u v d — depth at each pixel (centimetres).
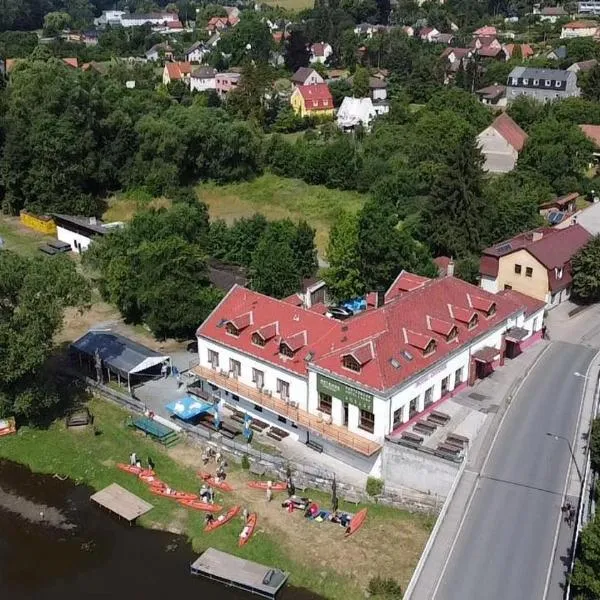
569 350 7719
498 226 10500
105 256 9275
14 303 7275
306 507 5934
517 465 5750
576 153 12812
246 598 5231
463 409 6525
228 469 6500
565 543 4938
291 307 7069
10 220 13462
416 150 13450
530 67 19300
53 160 13000
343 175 13612
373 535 5634
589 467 5641
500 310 7281
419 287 7256
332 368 6197
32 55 17725
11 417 7275
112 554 5709
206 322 7362
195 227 9994
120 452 6862
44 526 6050
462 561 4831
